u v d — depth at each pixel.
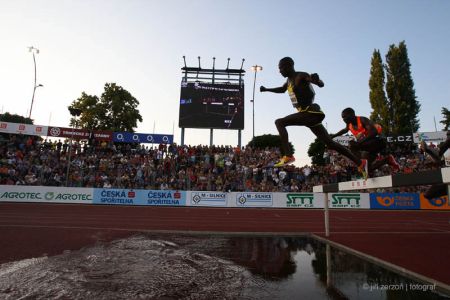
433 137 29.25
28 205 18.92
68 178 22.70
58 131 25.70
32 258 5.81
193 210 19.09
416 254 6.67
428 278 4.71
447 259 6.17
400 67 41.03
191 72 31.59
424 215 17.80
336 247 7.75
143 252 6.54
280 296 4.08
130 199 21.81
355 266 5.77
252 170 24.59
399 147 30.27
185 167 25.34
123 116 37.69
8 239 7.90
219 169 25.20
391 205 21.95
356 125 5.70
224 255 6.56
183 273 5.00
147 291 4.09
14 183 21.92
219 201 22.20
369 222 13.97
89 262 5.53
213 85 29.02
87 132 26.39
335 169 25.61
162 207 20.83
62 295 3.86
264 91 4.61
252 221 13.73
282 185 24.12
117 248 6.92
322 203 22.27
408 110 40.03
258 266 5.68
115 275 4.77
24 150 25.41
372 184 5.98
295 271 5.36
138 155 26.38
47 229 9.81
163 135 27.33
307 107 4.13
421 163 26.44
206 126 28.50
